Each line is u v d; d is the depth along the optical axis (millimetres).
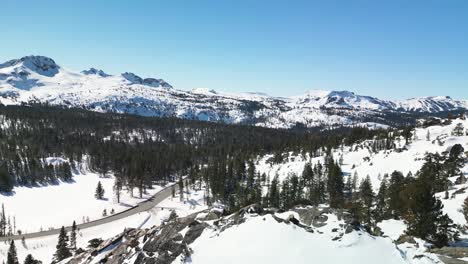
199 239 31906
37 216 138000
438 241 35812
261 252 27000
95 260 47906
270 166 185625
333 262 24859
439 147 155250
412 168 138125
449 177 101812
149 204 153250
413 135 191875
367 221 58156
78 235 116375
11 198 156500
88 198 160250
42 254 102188
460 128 176000
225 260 27047
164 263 30406
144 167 184875
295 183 123938
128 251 39062
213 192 146750
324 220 30953
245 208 35500
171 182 193625
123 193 168125
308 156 190000
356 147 190375
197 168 186375
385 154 164625
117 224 127438
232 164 165000
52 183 181000
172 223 36875
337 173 115688
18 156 189250
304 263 24859
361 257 25359
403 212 50219
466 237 39531
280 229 30000
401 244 29406
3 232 120688
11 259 85000
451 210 54125
